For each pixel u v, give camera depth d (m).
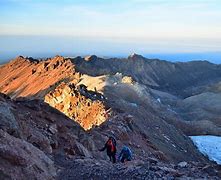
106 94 86.06
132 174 15.45
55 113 26.11
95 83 109.12
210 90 195.88
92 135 30.52
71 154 20.78
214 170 16.19
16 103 23.83
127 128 41.94
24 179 13.99
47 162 16.69
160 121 70.69
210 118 122.44
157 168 15.88
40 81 167.00
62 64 172.38
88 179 15.73
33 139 18.98
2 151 14.34
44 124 22.11
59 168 17.25
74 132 24.75
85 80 117.44
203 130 92.94
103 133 34.44
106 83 105.81
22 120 20.23
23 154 15.05
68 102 62.75
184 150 60.12
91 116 54.88
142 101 101.00
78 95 63.03
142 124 57.06
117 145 33.19
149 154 36.62
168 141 57.94
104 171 16.33
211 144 78.25
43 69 178.62
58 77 150.62
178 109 140.88
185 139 71.94
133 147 36.00
